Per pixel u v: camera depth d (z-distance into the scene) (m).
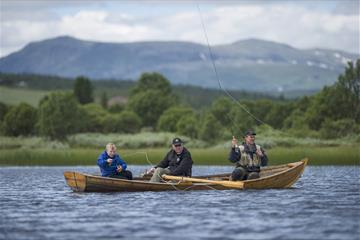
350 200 62.50
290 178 75.88
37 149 171.25
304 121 193.25
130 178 73.69
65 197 66.94
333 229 45.69
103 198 64.69
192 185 71.56
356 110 185.38
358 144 160.75
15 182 90.06
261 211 54.66
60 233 45.00
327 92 191.00
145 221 49.62
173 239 42.38
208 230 45.50
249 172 74.19
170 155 74.25
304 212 54.00
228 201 61.53
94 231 45.59
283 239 42.25
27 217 52.44
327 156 133.38
